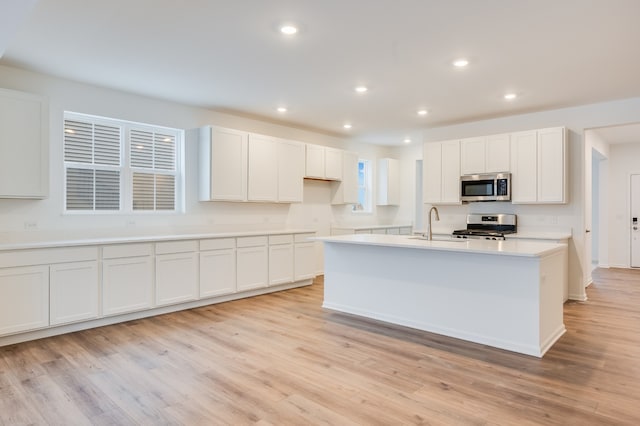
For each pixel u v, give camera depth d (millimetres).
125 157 4641
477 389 2572
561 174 4996
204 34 3033
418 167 8102
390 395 2492
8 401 2424
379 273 4176
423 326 3822
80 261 3754
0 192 3529
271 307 4730
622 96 4609
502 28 2906
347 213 7504
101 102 4355
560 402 2396
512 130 5586
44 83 3965
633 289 5836
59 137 4070
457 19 2773
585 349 3301
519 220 5605
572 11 2650
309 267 6090
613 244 8070
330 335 3668
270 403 2393
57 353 3213
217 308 4680
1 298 3320
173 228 4973
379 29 2932
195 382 2678
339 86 4273
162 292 4348
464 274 3553
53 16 2756
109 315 3947
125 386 2621
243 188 5367
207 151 5070
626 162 7926
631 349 3297
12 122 3592
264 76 3977
